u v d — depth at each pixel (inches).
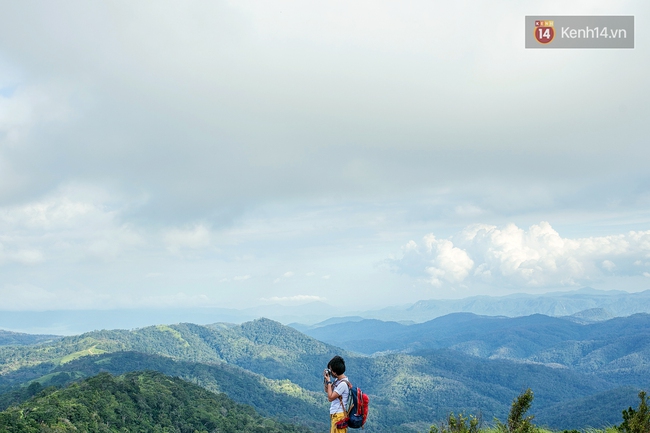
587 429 550.9
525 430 469.7
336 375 431.2
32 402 3631.9
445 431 514.0
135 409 4306.1
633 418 471.2
